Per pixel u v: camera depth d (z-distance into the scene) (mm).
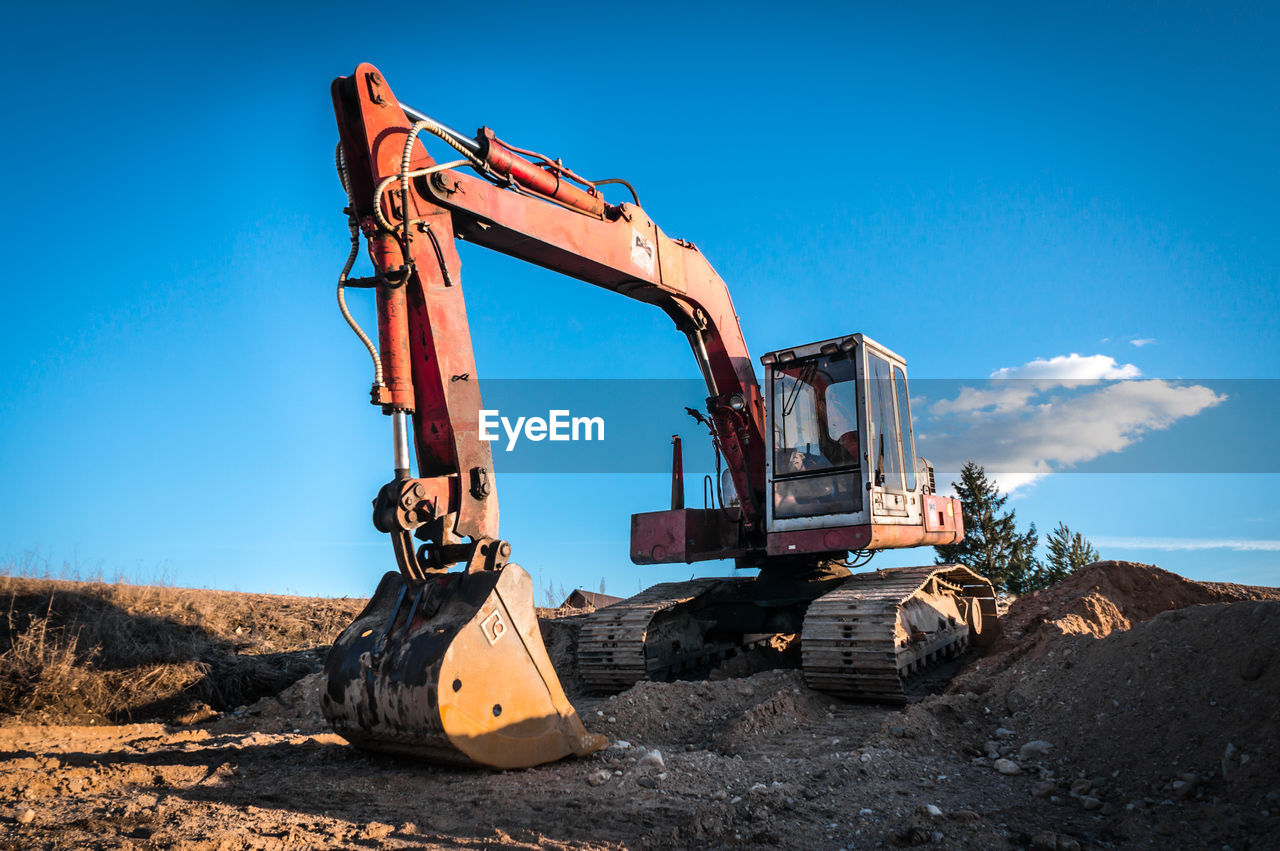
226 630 11523
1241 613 5586
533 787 4855
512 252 7246
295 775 5281
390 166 5762
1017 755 5473
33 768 5410
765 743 6098
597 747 5742
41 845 3703
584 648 8852
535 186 7035
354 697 5348
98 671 8961
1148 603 10875
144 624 10594
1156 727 5199
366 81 5809
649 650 8969
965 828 4035
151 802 4531
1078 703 5906
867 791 4691
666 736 6676
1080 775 5008
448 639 5047
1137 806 4340
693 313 9203
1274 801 4047
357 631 5719
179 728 7770
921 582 8164
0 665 8594
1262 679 4984
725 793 4680
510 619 5359
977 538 22781
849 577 9125
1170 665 5625
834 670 7371
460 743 4930
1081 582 11125
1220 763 4617
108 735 7199
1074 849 3750
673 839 3957
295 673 10008
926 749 5637
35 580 11656
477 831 4102
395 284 5531
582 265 7660
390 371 5527
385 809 4488
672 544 9359
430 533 5648
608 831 4125
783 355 8758
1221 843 3789
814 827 4141
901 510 8695
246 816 4270
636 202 8344
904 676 7605
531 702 5395
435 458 5887
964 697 6617
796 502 8477
